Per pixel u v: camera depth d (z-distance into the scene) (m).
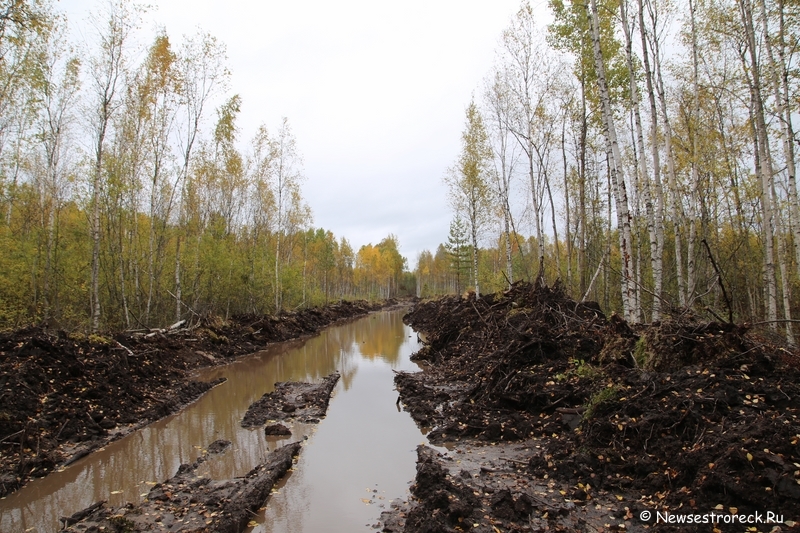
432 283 100.50
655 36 15.46
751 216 17.75
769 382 6.72
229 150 29.30
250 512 6.41
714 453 5.44
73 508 6.82
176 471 8.29
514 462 7.59
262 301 33.50
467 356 16.69
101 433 9.83
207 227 28.88
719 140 17.64
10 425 8.68
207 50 23.67
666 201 22.16
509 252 25.98
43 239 20.14
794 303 16.80
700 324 8.40
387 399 13.64
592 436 7.04
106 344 13.73
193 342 20.56
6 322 17.88
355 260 74.69
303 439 9.95
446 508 5.77
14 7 12.50
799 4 12.73
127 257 22.36
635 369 8.59
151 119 22.23
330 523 6.29
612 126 12.38
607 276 20.25
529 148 22.69
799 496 4.50
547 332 11.97
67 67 21.69
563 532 5.27
